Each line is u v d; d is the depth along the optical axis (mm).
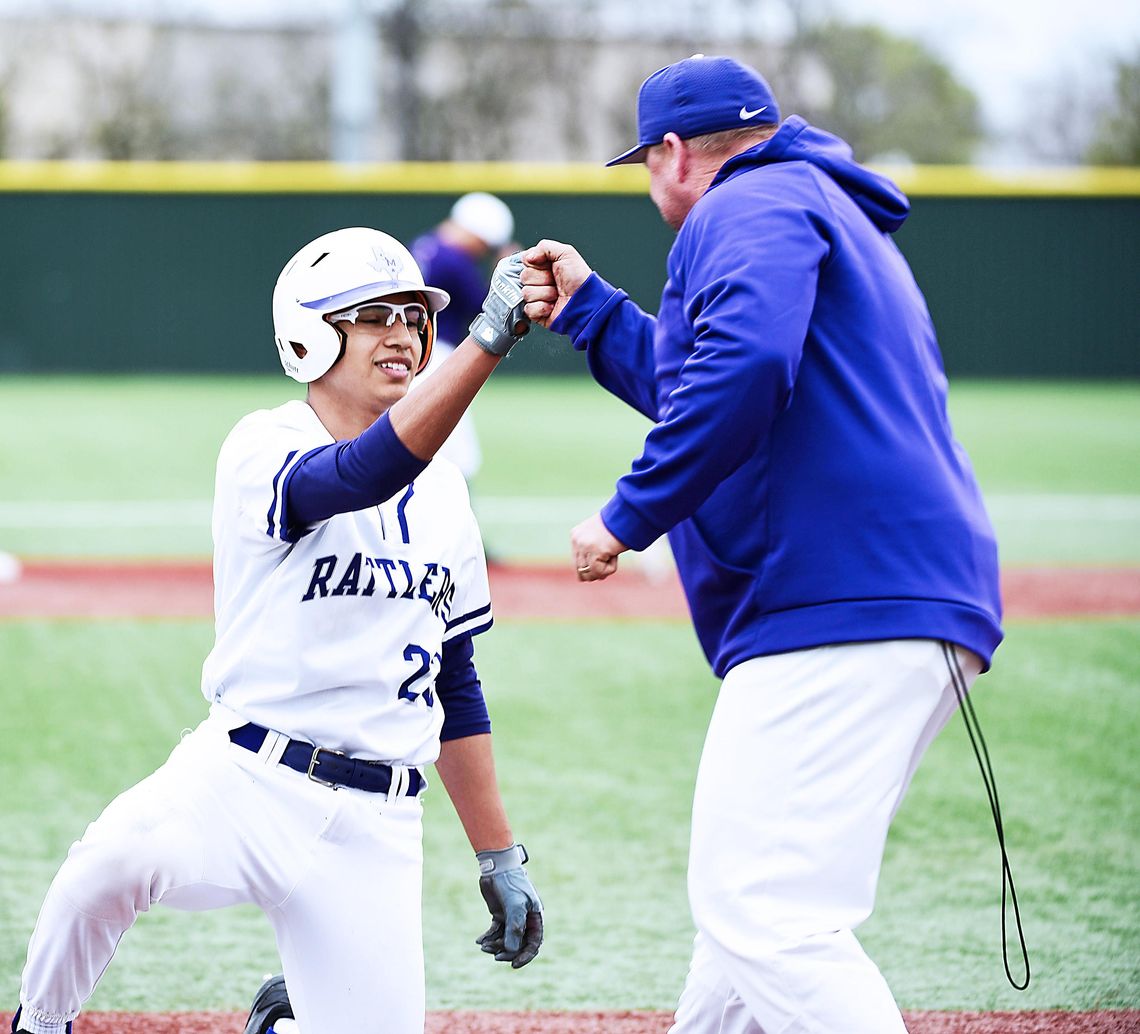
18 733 21422
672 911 15586
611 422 59531
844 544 9695
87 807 18328
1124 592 31828
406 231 70875
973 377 72375
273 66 110312
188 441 52156
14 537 36469
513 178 70375
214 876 9383
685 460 9273
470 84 109938
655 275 71062
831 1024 9297
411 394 8945
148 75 109812
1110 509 42000
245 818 9391
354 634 9523
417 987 9797
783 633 9773
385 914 9641
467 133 110188
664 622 29406
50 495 42094
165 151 109938
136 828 9258
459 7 109375
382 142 108438
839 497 9711
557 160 111062
